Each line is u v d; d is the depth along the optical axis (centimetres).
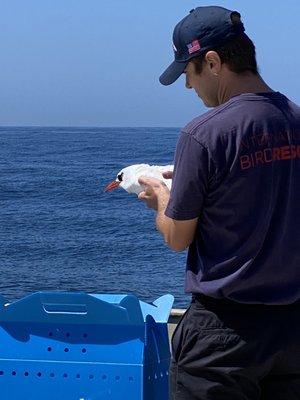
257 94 228
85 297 280
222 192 221
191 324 231
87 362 278
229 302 224
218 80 232
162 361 293
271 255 224
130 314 291
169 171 260
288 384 230
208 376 228
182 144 225
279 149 223
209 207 224
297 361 227
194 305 232
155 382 287
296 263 227
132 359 276
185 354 232
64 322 283
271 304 223
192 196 222
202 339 228
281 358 226
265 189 222
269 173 222
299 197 228
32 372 281
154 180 248
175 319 491
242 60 229
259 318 223
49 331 283
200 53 229
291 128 226
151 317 281
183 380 234
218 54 228
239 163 219
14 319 285
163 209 239
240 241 223
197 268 231
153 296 1555
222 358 224
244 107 224
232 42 227
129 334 279
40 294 283
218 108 226
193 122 227
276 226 225
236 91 230
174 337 238
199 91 240
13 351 283
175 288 1625
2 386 282
